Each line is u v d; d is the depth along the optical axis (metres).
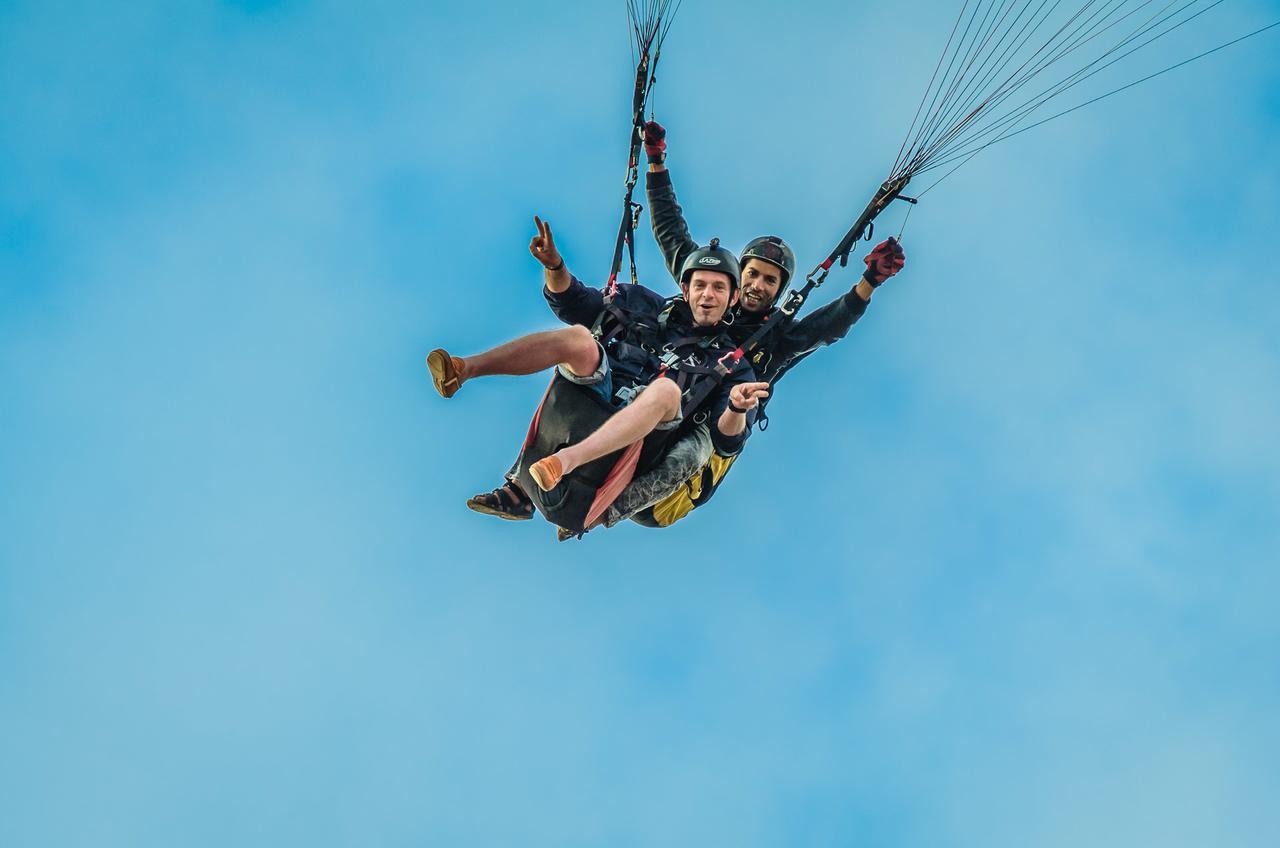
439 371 28.89
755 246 35.44
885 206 35.06
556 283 32.41
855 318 35.66
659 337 33.78
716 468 33.53
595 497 31.12
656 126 38.34
